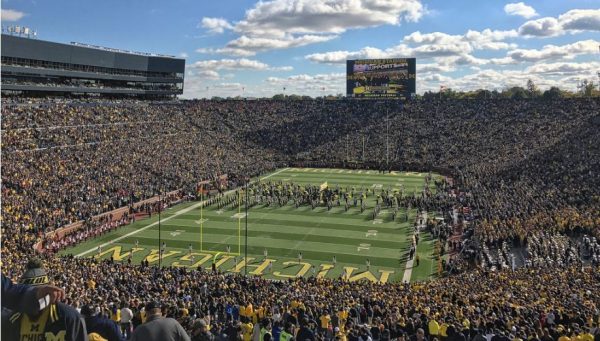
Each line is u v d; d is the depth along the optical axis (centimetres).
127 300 2081
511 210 4947
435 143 9300
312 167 9062
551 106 9756
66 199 5172
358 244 4544
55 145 6675
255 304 2238
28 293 391
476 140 9100
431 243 4534
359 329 1580
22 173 5425
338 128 10481
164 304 1833
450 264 3800
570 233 4153
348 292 2642
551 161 7162
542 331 1502
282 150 9750
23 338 407
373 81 10650
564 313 1781
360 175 8169
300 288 2814
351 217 5500
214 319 2042
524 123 9338
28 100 8731
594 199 5044
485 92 17825
